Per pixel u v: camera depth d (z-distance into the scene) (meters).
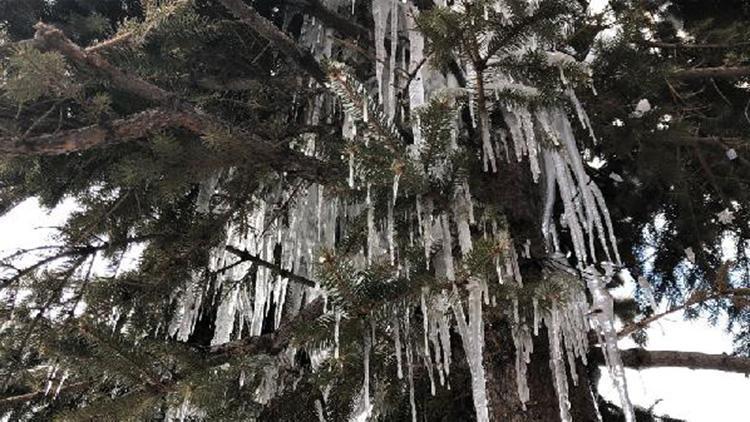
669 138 3.63
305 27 4.55
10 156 2.72
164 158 2.86
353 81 2.15
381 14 3.94
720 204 4.46
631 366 3.12
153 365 2.67
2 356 3.11
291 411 2.76
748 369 3.01
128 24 2.75
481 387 2.13
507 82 2.70
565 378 2.35
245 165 2.99
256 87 3.85
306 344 2.11
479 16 2.24
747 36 3.73
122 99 3.28
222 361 2.86
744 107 4.02
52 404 3.30
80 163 3.40
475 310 2.17
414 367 3.05
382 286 2.01
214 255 3.71
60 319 2.93
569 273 2.77
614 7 3.46
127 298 3.07
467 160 2.32
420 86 3.50
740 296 2.56
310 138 3.74
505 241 2.00
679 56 3.93
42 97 3.02
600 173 4.42
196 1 3.64
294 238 3.90
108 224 3.13
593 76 3.23
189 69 3.60
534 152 2.73
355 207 3.77
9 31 3.71
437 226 2.54
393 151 2.20
